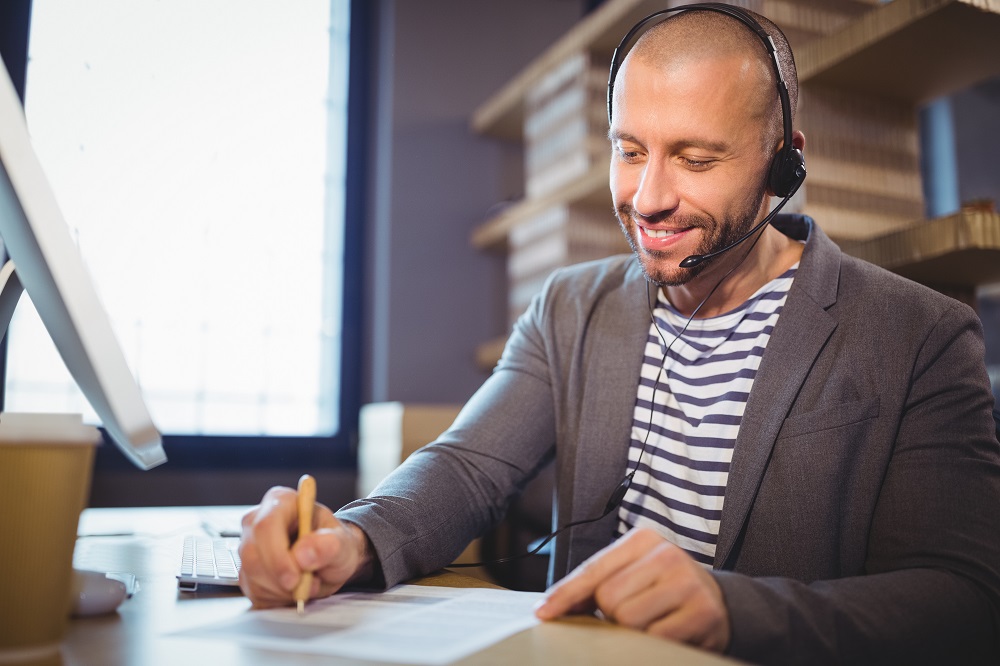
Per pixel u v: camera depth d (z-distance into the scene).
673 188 0.95
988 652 0.76
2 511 0.51
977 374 0.92
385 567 0.81
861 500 0.91
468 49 3.20
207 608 0.68
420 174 3.08
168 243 2.83
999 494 0.85
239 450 2.86
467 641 0.55
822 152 1.62
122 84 2.77
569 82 2.61
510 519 2.26
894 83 1.64
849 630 0.67
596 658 0.50
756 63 0.94
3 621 0.51
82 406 2.66
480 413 1.15
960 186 3.31
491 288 3.14
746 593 0.63
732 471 0.97
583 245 2.57
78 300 0.55
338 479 2.98
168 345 2.82
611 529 1.09
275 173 3.01
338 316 3.06
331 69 3.13
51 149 2.65
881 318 0.98
